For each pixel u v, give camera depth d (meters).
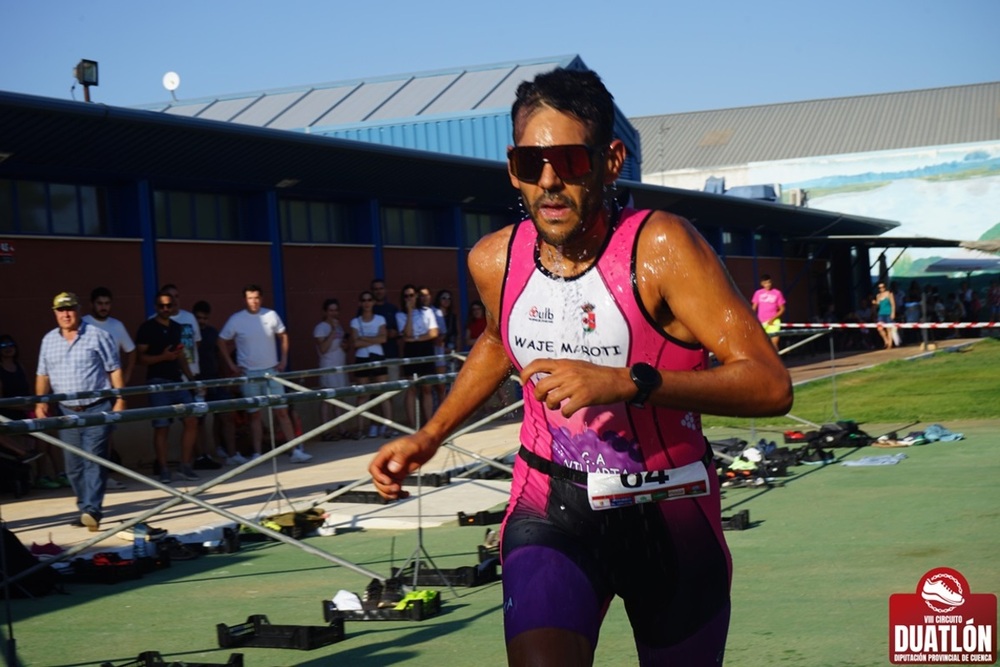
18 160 12.19
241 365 13.10
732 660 4.50
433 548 7.53
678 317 2.53
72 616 5.98
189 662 4.92
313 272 16.97
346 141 15.34
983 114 68.44
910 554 6.38
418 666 4.68
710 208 27.59
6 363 11.33
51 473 11.90
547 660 2.35
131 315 13.79
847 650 4.56
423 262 19.33
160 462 11.62
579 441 2.64
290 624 5.59
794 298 35.84
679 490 2.65
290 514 8.45
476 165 18.20
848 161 63.22
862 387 19.19
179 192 14.83
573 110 2.49
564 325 2.62
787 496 8.89
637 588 2.69
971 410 14.76
